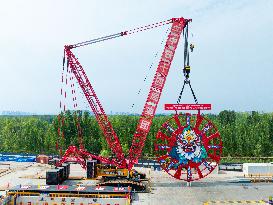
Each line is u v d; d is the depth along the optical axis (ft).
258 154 434.30
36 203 214.90
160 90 276.62
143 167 353.31
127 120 480.23
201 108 270.26
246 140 441.68
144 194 243.81
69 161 340.59
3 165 363.15
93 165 292.81
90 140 469.57
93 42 294.05
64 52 293.43
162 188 261.44
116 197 215.31
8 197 210.18
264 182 279.49
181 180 288.51
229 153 444.55
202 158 271.08
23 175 310.65
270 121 459.32
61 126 471.21
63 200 213.66
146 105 278.67
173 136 272.72
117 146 295.69
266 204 217.77
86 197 214.69
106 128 307.17
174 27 277.03
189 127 272.10
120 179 274.77
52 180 268.21
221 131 444.55
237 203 220.23
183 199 230.27
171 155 272.31
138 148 285.23
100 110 303.68
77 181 287.07
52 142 477.77
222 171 326.44
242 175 307.37
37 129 512.63
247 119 589.32
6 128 523.29
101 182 272.51
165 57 276.21
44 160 374.02
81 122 477.77
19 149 502.79
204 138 272.51
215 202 222.69
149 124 280.10
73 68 295.89
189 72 272.10
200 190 254.27
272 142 446.60
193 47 271.90
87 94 300.81
